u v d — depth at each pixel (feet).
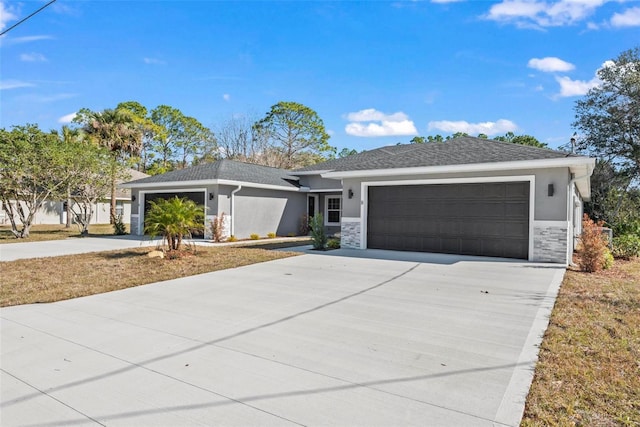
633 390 11.14
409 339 15.40
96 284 26.71
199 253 40.42
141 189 66.74
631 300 21.62
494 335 15.83
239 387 11.35
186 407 10.22
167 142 156.56
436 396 10.78
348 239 46.39
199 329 16.85
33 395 10.93
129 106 147.54
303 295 23.03
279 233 68.13
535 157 35.27
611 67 79.00
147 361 13.34
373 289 24.44
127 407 10.25
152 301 21.95
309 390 11.16
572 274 30.27
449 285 25.49
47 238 62.64
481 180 37.93
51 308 20.59
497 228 37.63
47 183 62.85
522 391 11.06
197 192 59.57
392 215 43.83
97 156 67.72
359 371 12.42
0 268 33.14
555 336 15.60
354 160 68.64
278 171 77.25
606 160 81.05
